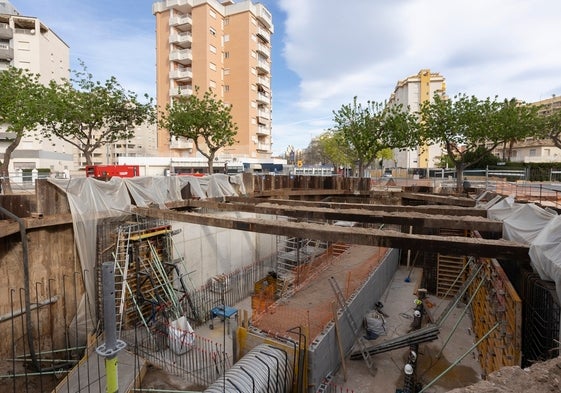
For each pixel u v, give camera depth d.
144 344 10.33
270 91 57.09
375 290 13.55
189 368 9.34
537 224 6.88
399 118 25.20
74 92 20.17
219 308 12.57
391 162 83.00
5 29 46.50
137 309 10.89
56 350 9.89
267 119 55.28
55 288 10.65
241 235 17.47
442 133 24.62
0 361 9.34
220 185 17.38
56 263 10.72
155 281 12.10
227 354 10.17
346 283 12.25
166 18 48.66
